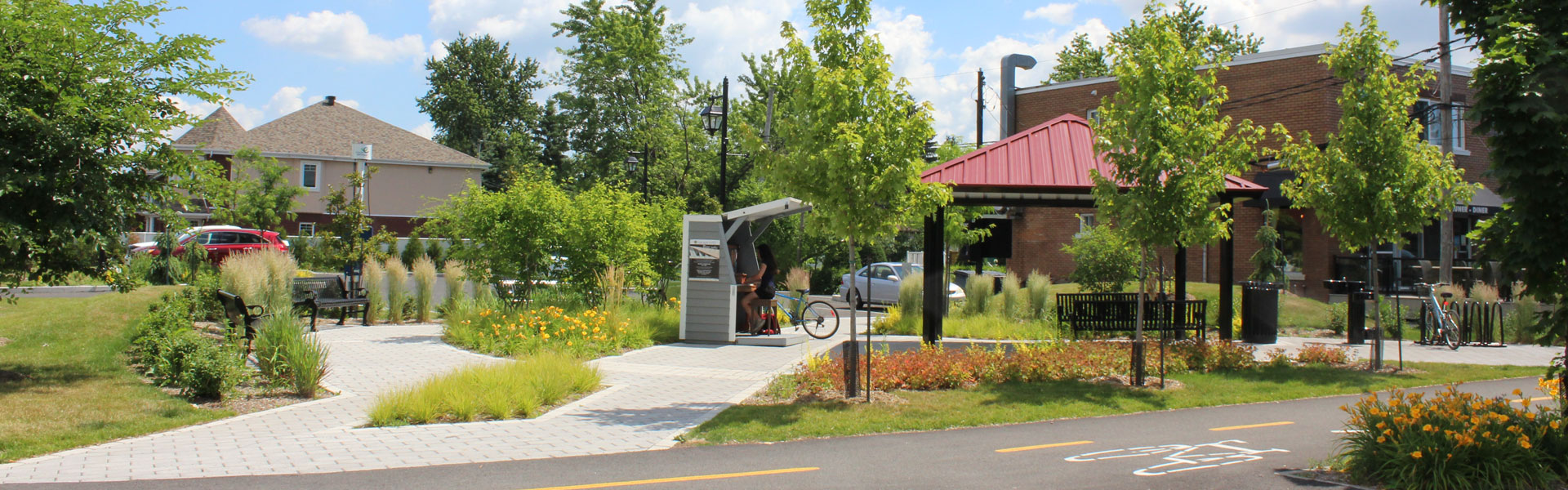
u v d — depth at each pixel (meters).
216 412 8.74
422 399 8.66
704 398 9.81
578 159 49.69
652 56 47.31
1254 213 25.22
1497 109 6.30
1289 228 24.75
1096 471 6.63
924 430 8.35
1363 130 12.14
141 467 6.57
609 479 6.37
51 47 9.36
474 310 15.63
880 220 9.47
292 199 38.09
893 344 14.91
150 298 17.05
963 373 10.68
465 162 48.25
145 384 9.98
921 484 6.23
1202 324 14.39
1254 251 25.17
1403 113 12.27
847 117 9.35
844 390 10.10
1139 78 10.33
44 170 9.27
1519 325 16.59
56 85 9.34
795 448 7.51
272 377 10.18
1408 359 13.93
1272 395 10.30
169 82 10.12
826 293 37.03
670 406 9.34
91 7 9.59
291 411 8.91
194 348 9.87
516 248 15.99
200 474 6.36
